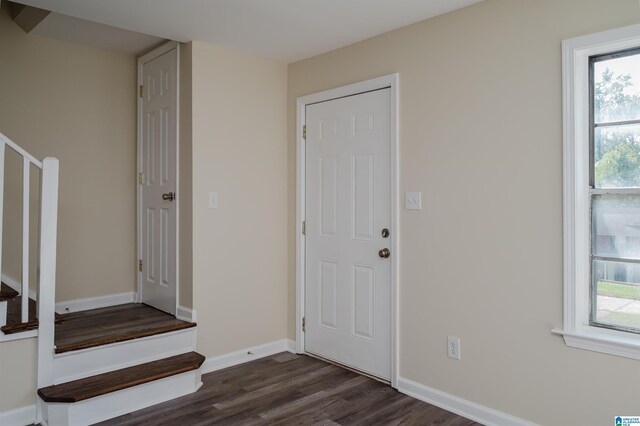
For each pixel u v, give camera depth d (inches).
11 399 94.5
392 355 116.6
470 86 100.8
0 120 127.4
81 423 95.7
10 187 129.9
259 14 106.3
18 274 131.5
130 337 111.0
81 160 141.9
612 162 84.0
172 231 132.3
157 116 139.9
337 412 103.1
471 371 101.0
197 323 125.5
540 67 89.8
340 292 131.6
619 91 83.4
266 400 109.0
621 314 83.2
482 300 99.1
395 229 115.6
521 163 92.7
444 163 105.7
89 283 143.8
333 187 133.4
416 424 97.9
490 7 97.3
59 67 137.3
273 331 144.3
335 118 132.5
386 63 118.0
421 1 99.0
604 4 81.4
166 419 99.1
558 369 87.7
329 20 110.0
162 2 99.9
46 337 98.4
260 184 140.6
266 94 141.9
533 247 91.2
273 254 144.4
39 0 99.1
